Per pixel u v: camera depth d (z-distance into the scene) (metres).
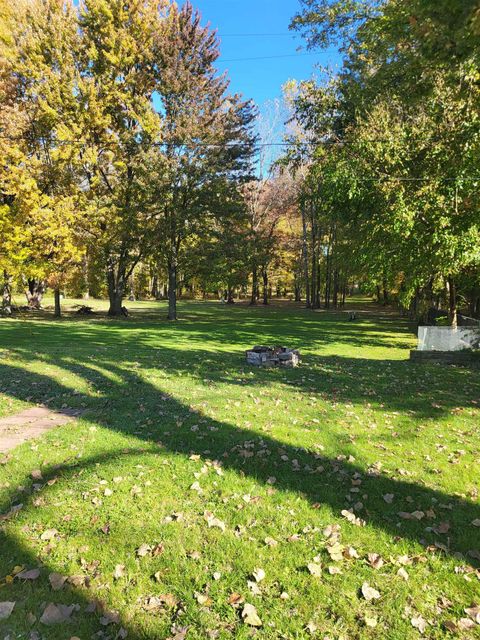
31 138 23.03
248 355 9.79
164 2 24.25
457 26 3.99
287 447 4.47
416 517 3.14
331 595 2.37
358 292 72.00
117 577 2.46
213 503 3.28
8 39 21.81
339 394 6.92
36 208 19.94
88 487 3.48
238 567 2.57
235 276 33.28
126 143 23.41
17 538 2.79
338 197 12.81
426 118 10.95
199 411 5.68
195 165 23.34
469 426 5.34
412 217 11.27
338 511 3.22
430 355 10.85
